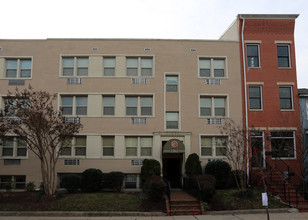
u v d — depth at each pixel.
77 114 19.50
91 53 19.98
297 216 13.13
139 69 20.00
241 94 20.11
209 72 20.47
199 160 18.70
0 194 16.70
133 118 19.39
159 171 17.36
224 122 19.67
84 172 17.42
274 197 15.97
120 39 20.14
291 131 20.00
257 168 18.84
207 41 20.52
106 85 19.67
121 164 18.86
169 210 13.63
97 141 19.05
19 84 19.47
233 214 13.65
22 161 18.66
